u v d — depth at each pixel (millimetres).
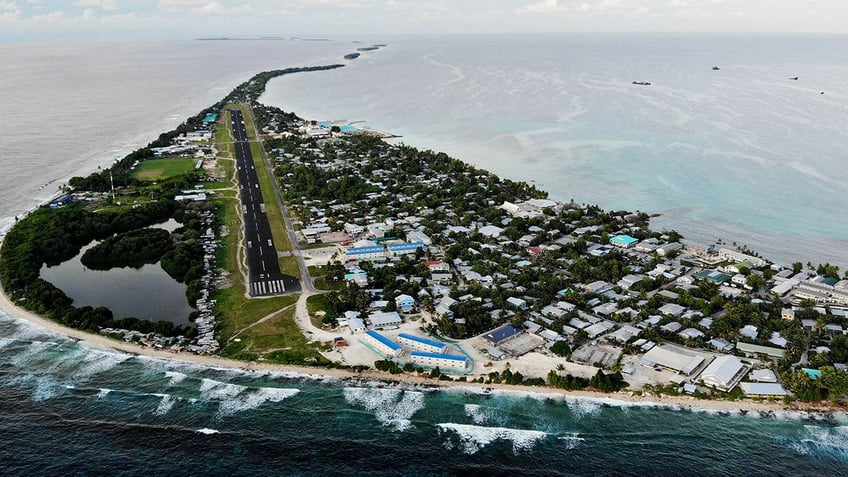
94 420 127750
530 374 144250
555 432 126125
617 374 140000
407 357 150875
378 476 113875
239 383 140750
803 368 143125
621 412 131875
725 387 137250
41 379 141375
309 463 116875
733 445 122438
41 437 122500
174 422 127562
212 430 125375
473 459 118500
